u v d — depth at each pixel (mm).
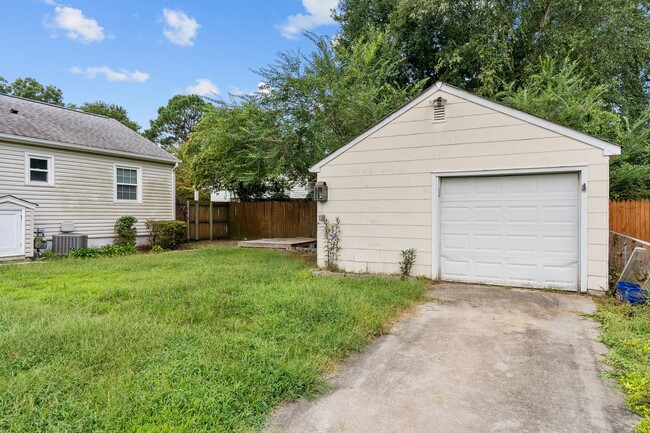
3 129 9320
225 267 7648
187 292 5395
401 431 2250
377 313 4383
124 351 3145
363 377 2971
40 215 10086
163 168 13562
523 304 5012
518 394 2691
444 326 4180
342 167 7410
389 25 14820
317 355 3193
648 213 7777
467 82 14648
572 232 5672
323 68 9984
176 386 2561
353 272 7188
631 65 12695
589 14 12820
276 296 5012
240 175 11289
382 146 7012
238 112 10555
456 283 6344
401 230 6863
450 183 6523
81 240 10344
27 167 9828
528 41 13594
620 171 8383
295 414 2424
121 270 7605
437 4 13438
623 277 5293
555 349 3490
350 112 9664
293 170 10953
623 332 3744
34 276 6949
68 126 11688
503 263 6137
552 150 5688
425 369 3111
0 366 2809
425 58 15531
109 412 2240
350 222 7344
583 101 9594
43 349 3152
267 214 15141
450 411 2473
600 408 2500
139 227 12633
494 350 3492
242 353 3150
